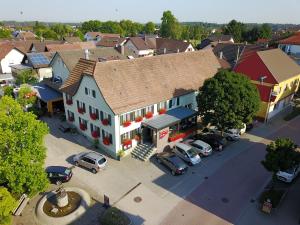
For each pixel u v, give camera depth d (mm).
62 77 50250
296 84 50844
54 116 46000
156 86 37188
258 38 133375
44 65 62250
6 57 72875
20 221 24094
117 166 32250
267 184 29062
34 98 45656
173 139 35844
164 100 36594
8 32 132000
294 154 24719
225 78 33156
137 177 30203
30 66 63844
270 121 44938
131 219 24297
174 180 29734
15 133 22312
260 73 43844
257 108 33281
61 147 36406
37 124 23469
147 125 34281
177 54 43062
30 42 84062
